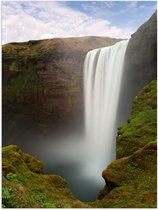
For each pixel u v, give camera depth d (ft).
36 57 167.84
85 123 152.05
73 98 161.48
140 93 66.90
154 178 39.55
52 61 164.86
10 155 46.01
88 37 178.70
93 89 138.00
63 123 166.09
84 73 150.71
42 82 167.63
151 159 43.04
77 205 34.14
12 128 173.68
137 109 63.46
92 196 79.10
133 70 96.99
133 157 44.68
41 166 52.75
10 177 37.52
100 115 129.29
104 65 125.18
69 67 163.94
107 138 119.96
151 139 50.37
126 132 55.93
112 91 114.93
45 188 42.32
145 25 91.09
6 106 174.19
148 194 36.29
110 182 44.19
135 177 42.29
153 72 84.89
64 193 46.16
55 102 166.40
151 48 85.10
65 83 163.73
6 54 171.42
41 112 169.58
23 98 171.94
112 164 46.16
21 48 173.37
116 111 110.93
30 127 172.24
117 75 110.63
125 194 38.88
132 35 101.09
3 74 172.96
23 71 172.35
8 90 173.06
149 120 55.98
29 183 41.04
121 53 108.58
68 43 167.22
